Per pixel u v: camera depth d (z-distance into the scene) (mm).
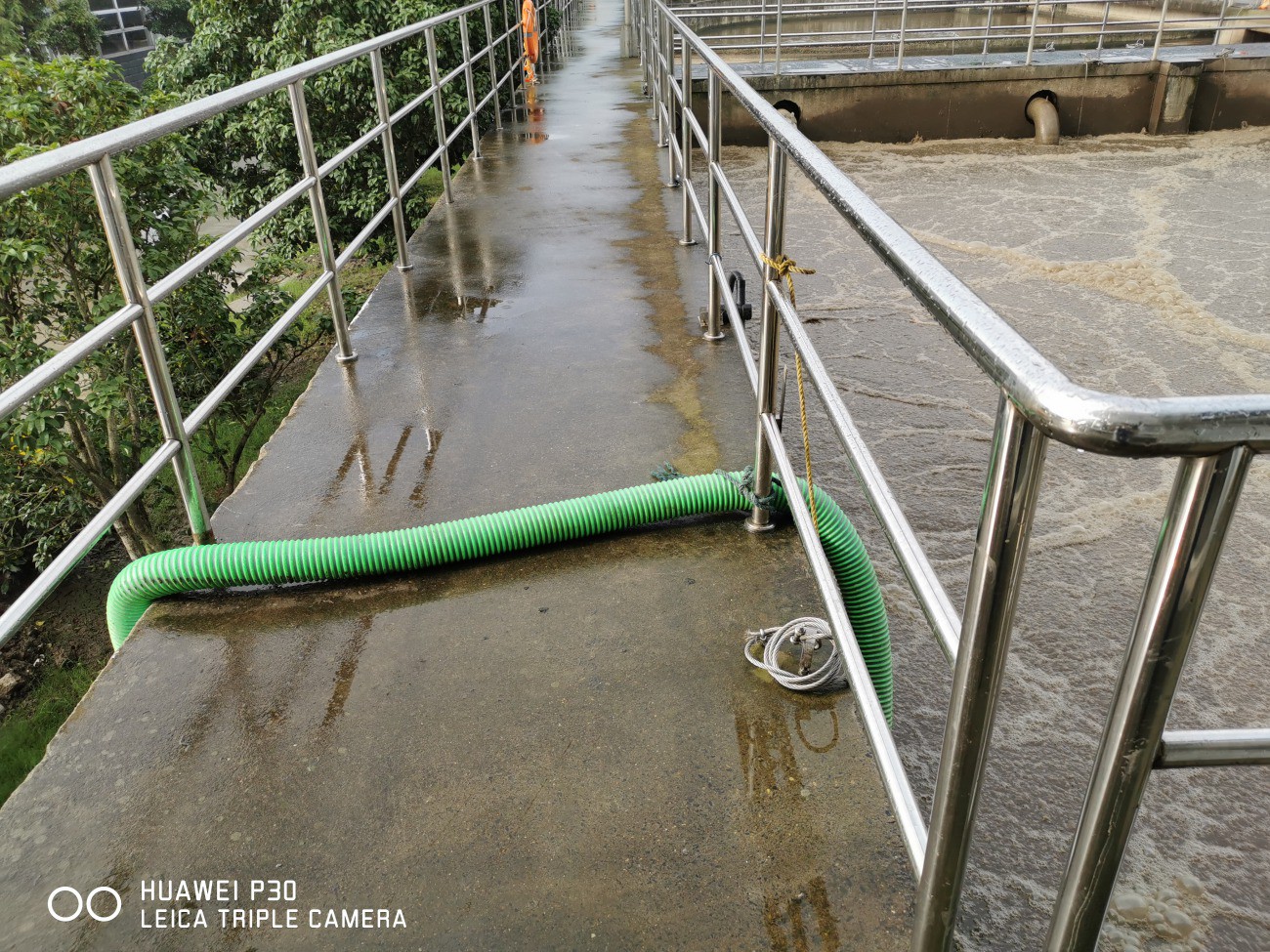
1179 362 5965
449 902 1600
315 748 1929
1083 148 12078
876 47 17516
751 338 4238
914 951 1270
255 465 3092
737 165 11203
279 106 14773
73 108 10484
